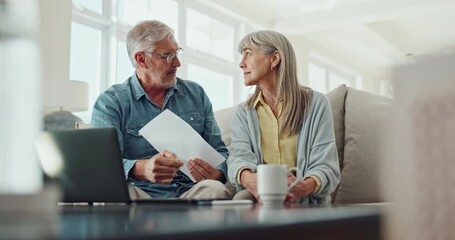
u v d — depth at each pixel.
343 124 2.14
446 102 0.28
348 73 9.39
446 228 0.28
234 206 1.03
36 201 0.37
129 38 2.05
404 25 7.58
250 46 1.84
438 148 0.28
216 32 6.23
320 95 1.81
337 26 6.73
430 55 0.28
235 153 1.79
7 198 0.36
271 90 1.83
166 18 5.40
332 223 0.54
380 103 2.12
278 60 1.80
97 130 1.08
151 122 1.81
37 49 0.49
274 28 7.00
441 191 0.28
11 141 0.45
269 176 1.18
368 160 2.02
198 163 1.74
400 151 0.30
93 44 4.58
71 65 4.32
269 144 1.80
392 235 0.31
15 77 0.46
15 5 0.49
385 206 0.32
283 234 0.47
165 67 1.98
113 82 4.59
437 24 7.49
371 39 7.93
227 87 6.36
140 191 1.76
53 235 0.37
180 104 2.04
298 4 6.54
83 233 0.40
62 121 1.19
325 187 1.60
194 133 1.81
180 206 1.04
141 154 1.90
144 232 0.39
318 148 1.70
